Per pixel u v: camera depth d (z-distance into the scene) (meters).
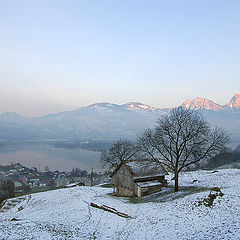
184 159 37.97
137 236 21.91
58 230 23.94
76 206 38.91
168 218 25.77
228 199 26.25
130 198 41.62
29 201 50.16
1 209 48.84
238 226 18.70
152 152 39.75
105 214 31.77
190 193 34.81
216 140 36.03
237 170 54.81
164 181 46.81
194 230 20.42
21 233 21.25
